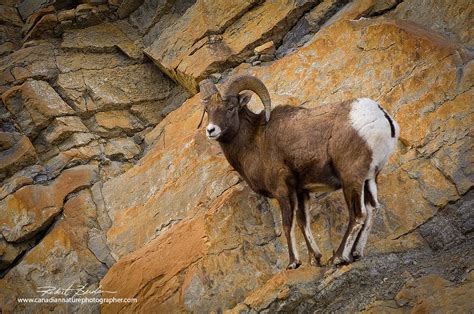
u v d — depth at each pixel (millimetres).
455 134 38094
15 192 45844
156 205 43938
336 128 33250
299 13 49344
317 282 34094
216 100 35719
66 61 53750
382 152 32531
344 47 44156
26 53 53812
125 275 40500
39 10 56875
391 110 40375
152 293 39031
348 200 32719
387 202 37938
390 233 37250
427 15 44719
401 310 31547
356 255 33812
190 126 47375
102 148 49812
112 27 56625
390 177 38469
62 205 45906
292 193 34844
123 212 45156
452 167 37406
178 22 53688
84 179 47250
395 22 43188
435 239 36156
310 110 34969
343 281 33656
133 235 43594
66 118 50094
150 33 55719
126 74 54094
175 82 53906
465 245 35000
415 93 40125
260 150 35812
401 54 41781
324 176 33938
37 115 49719
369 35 43344
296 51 46094
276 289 34188
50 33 55750
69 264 43125
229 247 38531
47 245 44000
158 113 53031
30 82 51156
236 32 50781
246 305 34812
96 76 53312
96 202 46375
